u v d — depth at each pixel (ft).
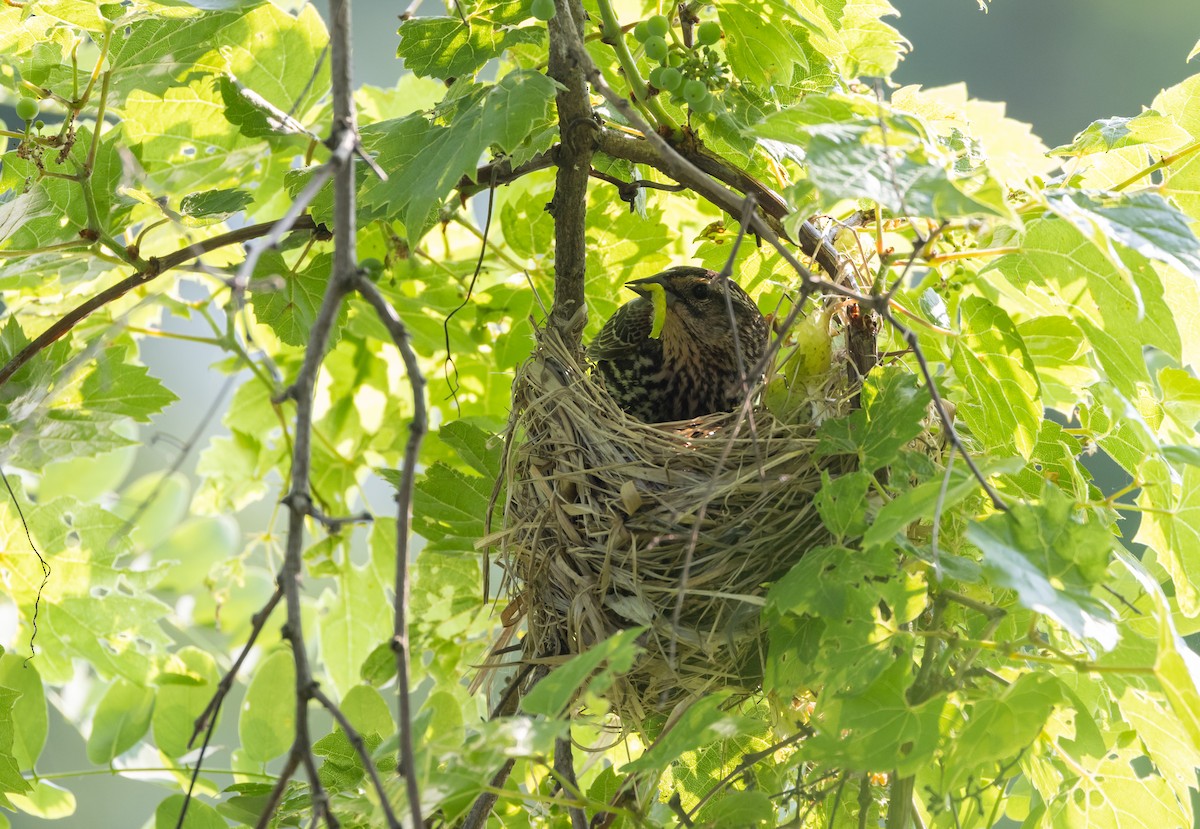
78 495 21.30
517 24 15.88
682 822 14.38
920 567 13.62
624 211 19.39
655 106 15.48
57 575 18.69
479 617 19.24
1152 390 14.10
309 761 9.13
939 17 44.65
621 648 10.94
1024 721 11.58
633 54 17.28
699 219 20.83
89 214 16.46
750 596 13.61
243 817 15.16
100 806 31.68
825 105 12.62
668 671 14.87
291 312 17.29
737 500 15.26
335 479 22.07
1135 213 13.21
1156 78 43.93
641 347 21.21
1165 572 15.46
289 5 21.40
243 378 21.88
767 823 14.42
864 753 11.71
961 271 14.69
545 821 16.71
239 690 24.86
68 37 17.21
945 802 12.88
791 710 14.58
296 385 9.48
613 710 15.37
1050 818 14.96
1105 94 43.98
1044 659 12.02
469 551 17.88
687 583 14.78
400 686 9.38
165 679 18.48
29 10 15.99
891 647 12.12
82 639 18.84
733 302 20.22
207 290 21.99
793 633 13.17
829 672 12.19
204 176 19.83
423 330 20.95
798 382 15.70
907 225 16.47
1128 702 14.73
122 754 18.22
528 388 17.08
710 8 16.79
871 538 11.84
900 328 11.32
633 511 15.44
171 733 18.11
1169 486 14.06
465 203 17.48
